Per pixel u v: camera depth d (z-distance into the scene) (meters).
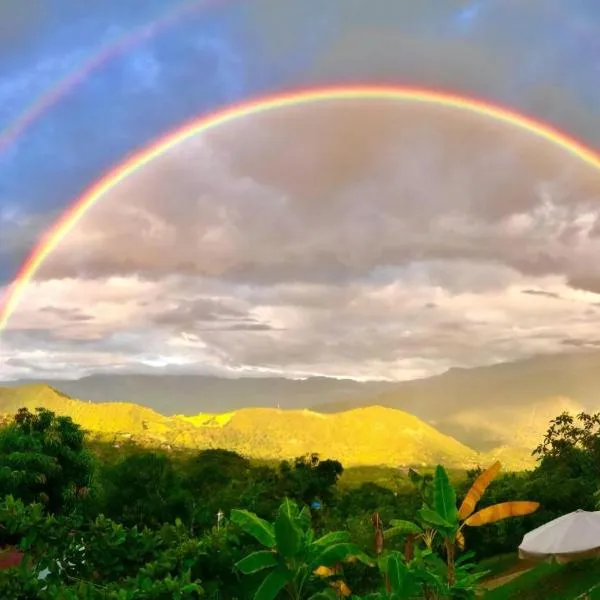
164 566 6.75
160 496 34.47
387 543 21.69
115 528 7.48
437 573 8.75
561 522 16.02
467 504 8.80
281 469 55.53
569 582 25.77
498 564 38.44
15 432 37.38
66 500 34.88
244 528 6.98
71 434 38.56
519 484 47.94
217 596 6.96
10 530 7.20
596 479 47.25
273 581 6.57
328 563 6.80
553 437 52.47
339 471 54.84
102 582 7.27
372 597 7.80
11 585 6.23
